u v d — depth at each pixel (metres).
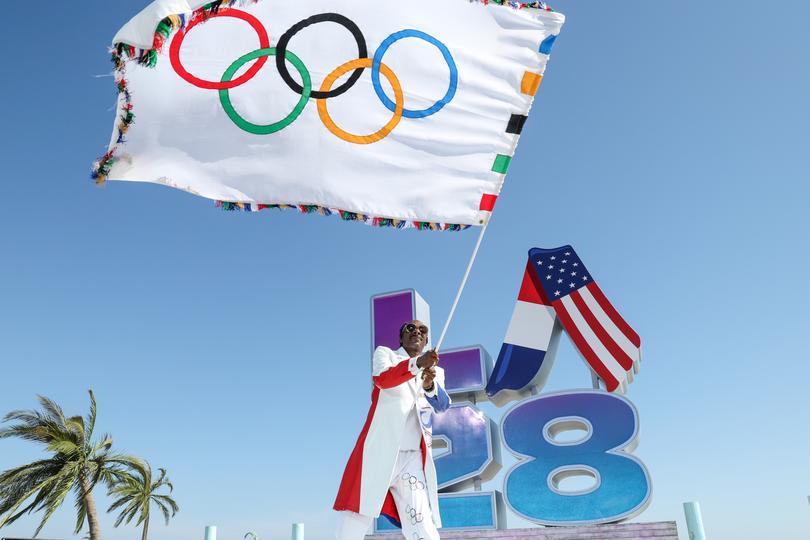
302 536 10.82
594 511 11.19
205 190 4.14
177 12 3.76
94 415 29.52
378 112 4.47
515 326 14.23
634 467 11.34
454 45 4.68
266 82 4.30
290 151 4.27
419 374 3.66
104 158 3.94
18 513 26.66
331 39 4.49
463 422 13.24
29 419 27.70
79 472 27.83
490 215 4.52
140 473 29.89
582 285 14.31
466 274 3.91
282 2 4.43
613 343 13.37
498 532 10.84
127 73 3.99
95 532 27.44
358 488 3.34
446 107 4.61
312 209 4.30
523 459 12.22
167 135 4.06
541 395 12.79
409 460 3.54
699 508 9.68
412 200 4.45
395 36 4.59
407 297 14.34
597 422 12.13
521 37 4.75
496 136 4.66
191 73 4.17
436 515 3.54
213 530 12.57
